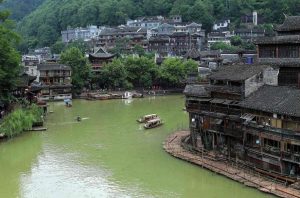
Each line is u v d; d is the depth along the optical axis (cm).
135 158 7069
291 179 5456
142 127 9544
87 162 6938
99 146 7906
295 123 5441
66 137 8669
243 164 6191
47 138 8600
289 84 6925
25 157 7306
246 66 6981
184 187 5734
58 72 14675
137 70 16238
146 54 19725
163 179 6050
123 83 15938
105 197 5503
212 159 6650
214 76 7075
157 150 7525
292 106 5550
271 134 5741
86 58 16012
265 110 5791
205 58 17300
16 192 5731
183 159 6844
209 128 7000
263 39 7400
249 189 5506
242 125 6278
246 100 6288
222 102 6706
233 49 18500
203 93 7194
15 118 8762
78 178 6212
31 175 6378
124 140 8338
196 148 7175
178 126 9494
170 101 13738
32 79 12494
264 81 6538
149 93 15625
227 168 6209
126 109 12125
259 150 5978
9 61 9594
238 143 6550
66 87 14600
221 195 5397
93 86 16150
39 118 9688
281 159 5600
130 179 6097
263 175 5812
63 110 12100
